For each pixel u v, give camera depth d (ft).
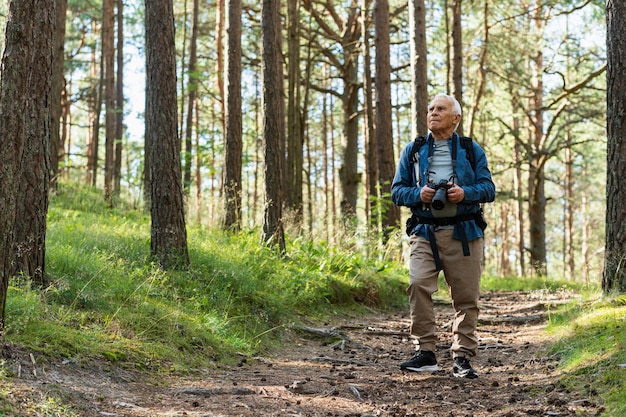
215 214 39.50
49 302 15.39
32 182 16.17
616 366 12.84
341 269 31.12
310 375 15.53
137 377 12.92
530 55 65.82
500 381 14.35
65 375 11.60
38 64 16.28
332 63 74.69
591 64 66.18
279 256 30.19
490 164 80.38
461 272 14.42
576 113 66.59
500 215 126.41
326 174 104.99
